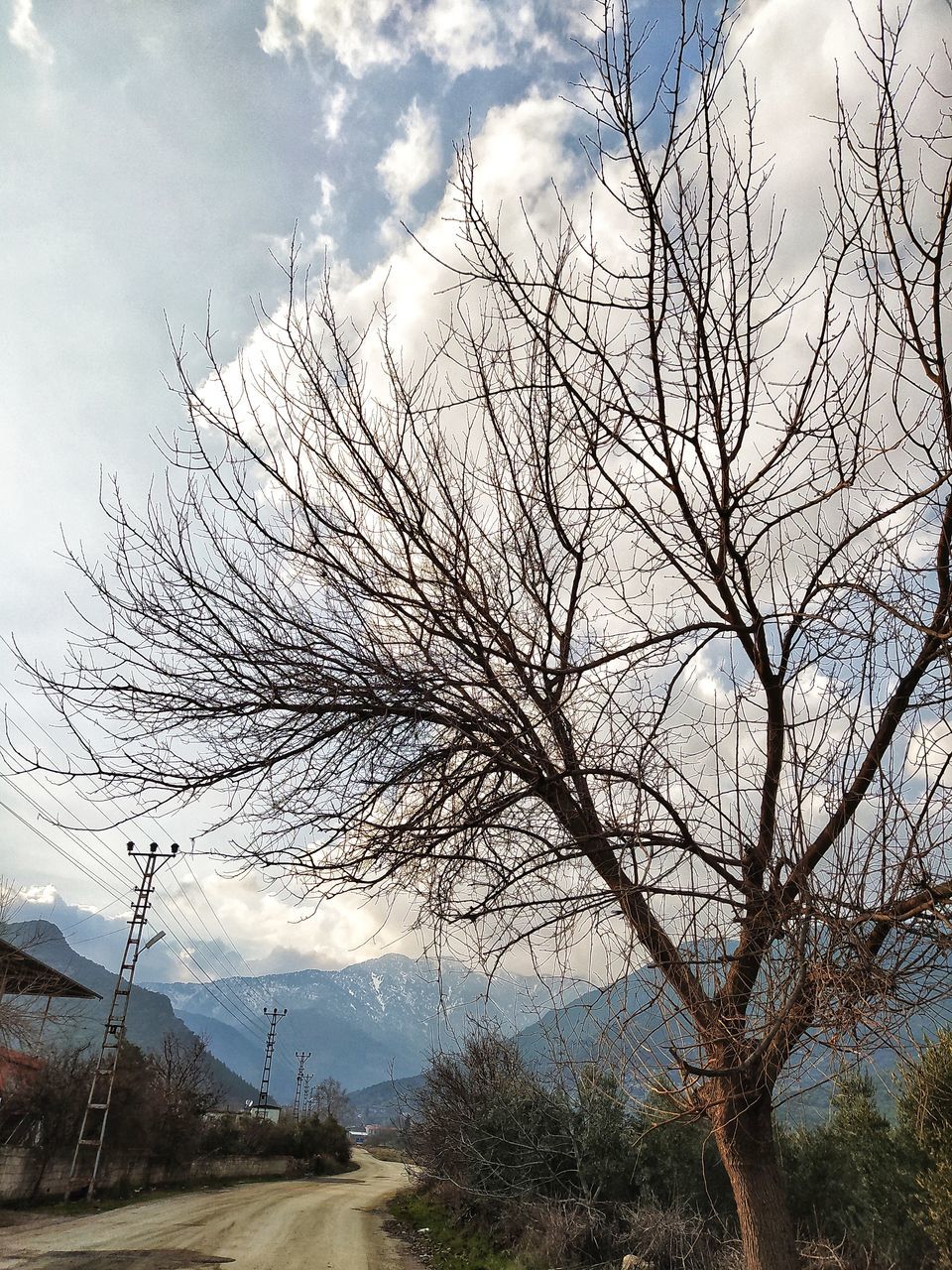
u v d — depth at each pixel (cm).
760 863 319
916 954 301
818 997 284
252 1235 1833
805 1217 933
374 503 396
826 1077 306
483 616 379
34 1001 2059
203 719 387
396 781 394
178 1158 3294
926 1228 732
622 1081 320
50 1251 1436
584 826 372
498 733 380
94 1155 2570
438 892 384
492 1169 1551
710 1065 320
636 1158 1196
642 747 335
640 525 356
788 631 346
